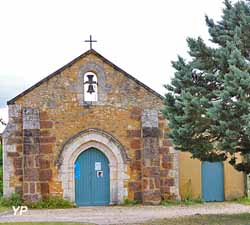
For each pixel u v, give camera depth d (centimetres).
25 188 2202
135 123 2356
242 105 1482
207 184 2545
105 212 2047
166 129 2362
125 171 2325
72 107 2319
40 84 2297
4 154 2236
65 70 2328
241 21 1612
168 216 1869
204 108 1582
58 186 2264
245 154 1619
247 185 2558
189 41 1675
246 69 1532
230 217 1780
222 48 1599
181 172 2523
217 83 1677
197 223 1630
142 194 2312
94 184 2325
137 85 2373
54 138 2284
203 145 1669
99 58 2366
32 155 2220
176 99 1667
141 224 1628
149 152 2302
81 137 2308
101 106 2344
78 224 1636
